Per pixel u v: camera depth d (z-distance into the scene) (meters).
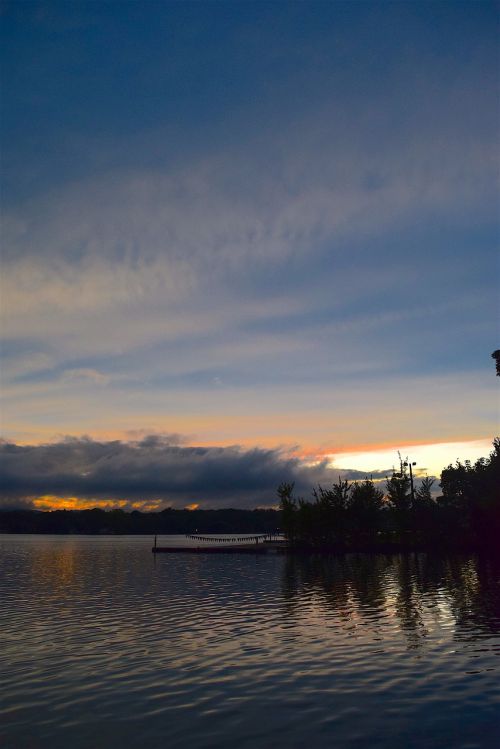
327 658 20.80
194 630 27.28
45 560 88.56
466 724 14.06
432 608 32.16
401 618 29.03
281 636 25.23
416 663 19.72
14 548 143.00
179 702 16.16
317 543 100.50
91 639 25.47
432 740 13.12
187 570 65.56
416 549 89.50
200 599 39.12
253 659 20.97
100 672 19.55
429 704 15.50
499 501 77.44
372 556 84.06
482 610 31.12
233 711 15.30
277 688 17.27
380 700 15.92
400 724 14.11
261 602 36.84
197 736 13.59
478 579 48.03
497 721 14.23
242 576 56.41
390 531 100.38
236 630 27.02
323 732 13.69
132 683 18.16
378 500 99.25
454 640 23.41
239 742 13.16
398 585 44.47
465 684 17.17
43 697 16.84
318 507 101.00
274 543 125.25
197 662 20.72
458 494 91.75
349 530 98.81
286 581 50.41
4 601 39.22
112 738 13.59
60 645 24.19
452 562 68.56
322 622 28.59
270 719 14.63
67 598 40.72
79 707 15.89
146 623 29.59
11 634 26.88
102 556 98.88
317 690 16.97
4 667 20.41
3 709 15.79
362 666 19.48
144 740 13.42
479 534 83.81
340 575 54.72
